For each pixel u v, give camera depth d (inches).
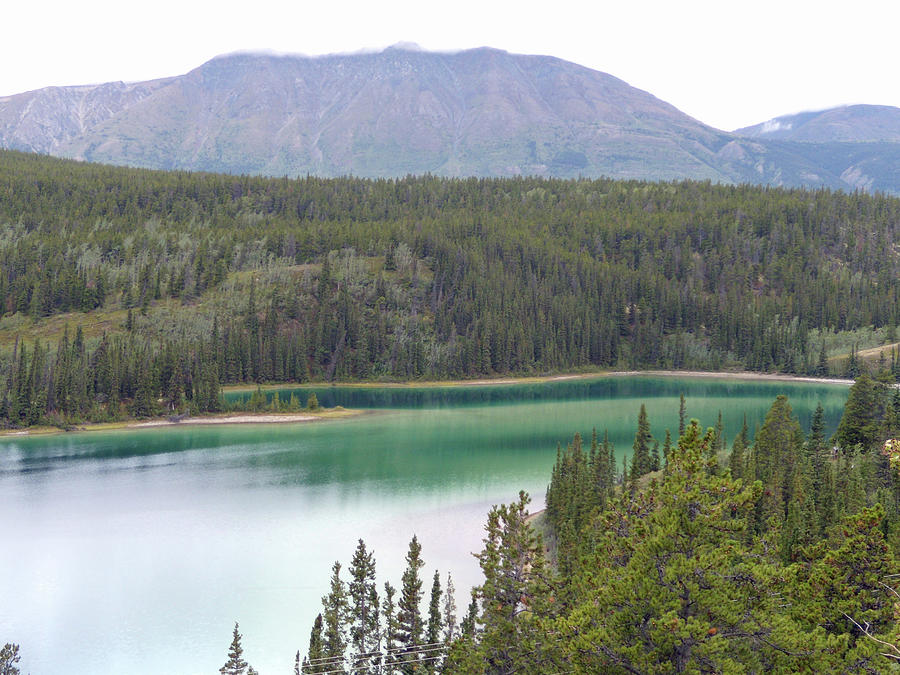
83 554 3730.3
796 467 3267.7
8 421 7475.4
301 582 3348.9
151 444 6771.7
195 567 3543.3
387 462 5866.1
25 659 2687.0
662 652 1250.6
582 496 3260.3
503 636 1679.4
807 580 1633.9
